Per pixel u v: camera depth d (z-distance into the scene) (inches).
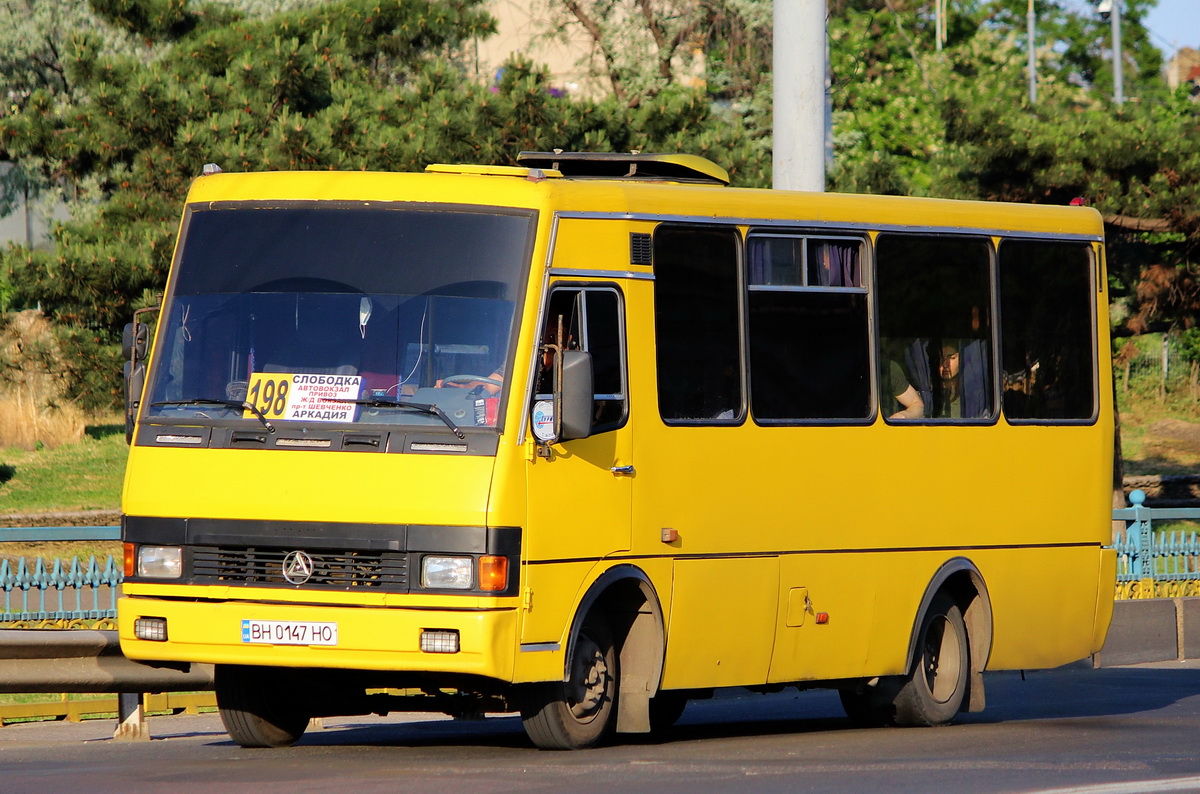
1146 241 3275.1
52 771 1099.3
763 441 1331.2
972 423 1505.9
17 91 4463.6
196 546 1149.7
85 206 2910.9
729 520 1301.7
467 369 1153.4
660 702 1499.8
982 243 1533.0
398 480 1120.8
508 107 2513.5
